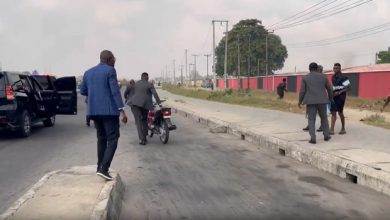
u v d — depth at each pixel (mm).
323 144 10000
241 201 6395
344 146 9688
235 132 14383
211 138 13633
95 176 6738
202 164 9211
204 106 27562
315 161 8938
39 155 10211
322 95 10109
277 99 33156
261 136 11961
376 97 36906
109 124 6602
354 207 6137
